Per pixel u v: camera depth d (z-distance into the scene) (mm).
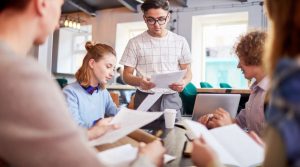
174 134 1267
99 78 1716
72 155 485
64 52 8375
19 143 468
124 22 7516
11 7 572
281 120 390
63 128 488
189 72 2297
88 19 7961
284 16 485
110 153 783
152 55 2213
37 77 499
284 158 380
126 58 2264
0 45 531
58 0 642
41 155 471
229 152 812
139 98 2174
